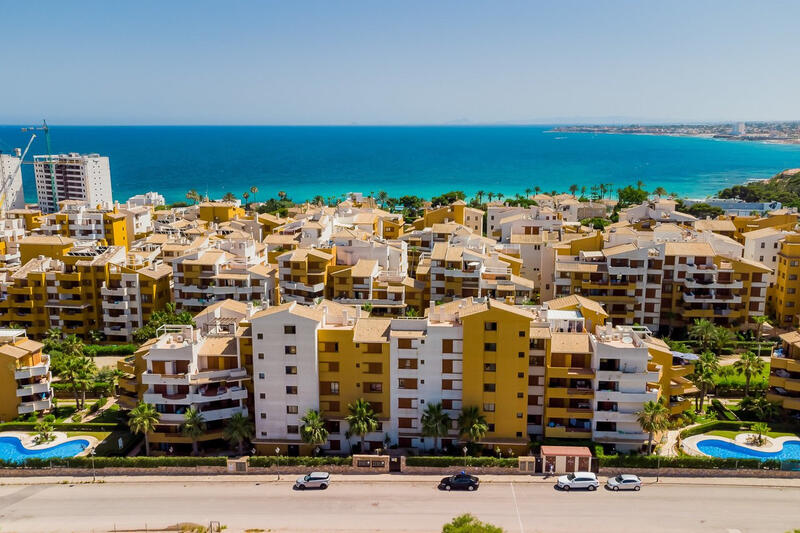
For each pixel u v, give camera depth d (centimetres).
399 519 8900
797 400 11400
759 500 9294
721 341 14012
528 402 10731
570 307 12306
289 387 10662
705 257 15588
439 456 10288
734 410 12044
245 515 9094
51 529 8838
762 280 15612
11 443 11350
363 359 10575
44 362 12588
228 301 13475
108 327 16112
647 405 10038
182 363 10794
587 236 17088
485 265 15950
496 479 9956
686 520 8769
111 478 10256
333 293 16488
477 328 10231
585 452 10081
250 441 10881
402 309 15875
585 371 10481
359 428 10231
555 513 8975
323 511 9150
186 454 10944
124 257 16962
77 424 11825
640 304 15388
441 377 10488
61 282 16100
